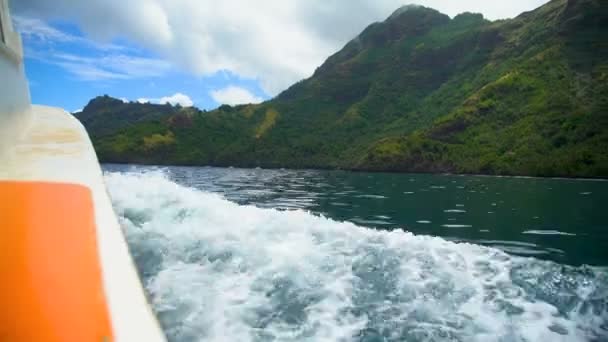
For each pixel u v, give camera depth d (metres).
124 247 1.40
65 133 4.30
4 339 0.84
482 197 18.19
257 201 16.02
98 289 1.09
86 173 2.46
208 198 6.66
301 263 4.32
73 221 1.57
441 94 112.75
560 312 3.77
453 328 3.41
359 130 117.19
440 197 18.14
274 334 3.15
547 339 3.39
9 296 1.00
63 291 1.06
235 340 3.03
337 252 4.67
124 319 0.97
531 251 7.42
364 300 3.73
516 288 4.14
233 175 46.34
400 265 4.45
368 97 133.88
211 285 3.77
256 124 143.00
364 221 10.88
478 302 3.85
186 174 48.66
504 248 7.64
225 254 4.43
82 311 0.98
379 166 61.22
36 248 1.29
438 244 5.13
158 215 5.52
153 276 3.88
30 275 1.11
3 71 3.20
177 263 4.20
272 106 154.50
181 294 3.57
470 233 9.20
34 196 1.85
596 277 4.46
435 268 4.44
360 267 4.34
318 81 170.00
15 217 1.56
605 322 3.67
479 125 68.19
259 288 3.78
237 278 3.94
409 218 11.45
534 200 16.88
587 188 24.81
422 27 171.38
